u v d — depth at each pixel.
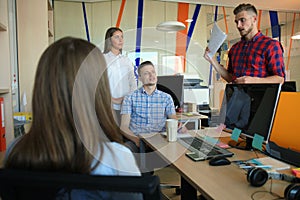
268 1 4.53
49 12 3.30
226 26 4.76
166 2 4.48
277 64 1.98
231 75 2.31
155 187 0.48
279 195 0.91
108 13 4.29
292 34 5.25
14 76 2.23
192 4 4.60
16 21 2.36
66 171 0.59
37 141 0.62
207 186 0.98
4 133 1.57
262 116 1.39
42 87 0.63
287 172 1.13
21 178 0.50
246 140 1.57
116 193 0.51
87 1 4.18
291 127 1.37
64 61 0.64
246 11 2.03
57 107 0.62
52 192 0.53
